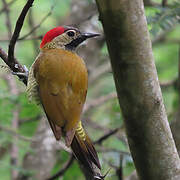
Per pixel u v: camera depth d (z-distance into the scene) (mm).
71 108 9469
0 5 18000
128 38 7520
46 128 15766
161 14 12188
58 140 9031
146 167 7992
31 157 15469
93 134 15656
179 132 12172
